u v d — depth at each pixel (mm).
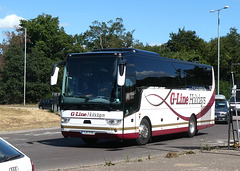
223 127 27000
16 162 5105
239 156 11383
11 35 84188
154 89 16375
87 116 14367
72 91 14734
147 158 11352
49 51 82438
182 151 13016
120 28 85938
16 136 20125
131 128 14633
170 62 17969
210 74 22344
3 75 76125
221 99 36281
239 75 82000
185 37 102875
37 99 73938
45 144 16250
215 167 9414
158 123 16656
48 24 83312
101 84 14352
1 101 73375
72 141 17531
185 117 19125
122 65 13641
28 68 72250
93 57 14672
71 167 10188
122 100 14133
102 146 15492
